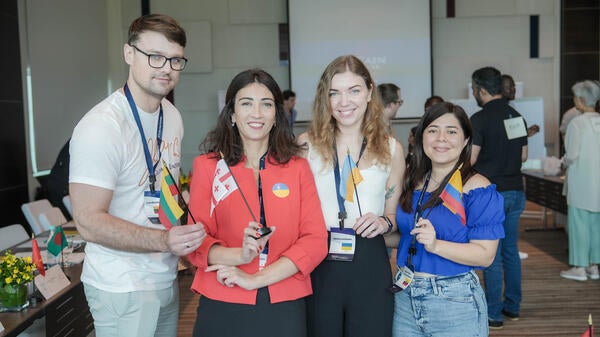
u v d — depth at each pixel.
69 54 8.29
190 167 10.32
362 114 2.55
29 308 2.69
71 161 2.12
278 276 2.16
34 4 7.29
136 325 2.27
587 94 5.30
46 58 7.59
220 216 2.23
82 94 8.72
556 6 10.08
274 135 2.30
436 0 10.08
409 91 9.97
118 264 2.24
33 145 7.19
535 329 4.42
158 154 2.38
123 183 2.24
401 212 2.56
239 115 2.23
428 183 2.55
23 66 6.97
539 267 6.16
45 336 2.76
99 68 9.42
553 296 5.20
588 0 9.98
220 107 9.84
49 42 7.68
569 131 5.40
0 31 6.36
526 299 5.13
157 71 2.19
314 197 2.29
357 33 9.92
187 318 4.75
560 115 10.17
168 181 2.17
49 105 7.64
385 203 2.66
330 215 2.51
